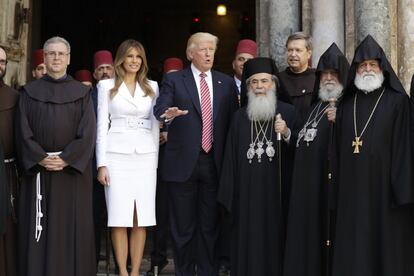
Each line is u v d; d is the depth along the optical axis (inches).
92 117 380.8
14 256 379.2
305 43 420.5
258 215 382.9
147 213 398.6
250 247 382.6
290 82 422.9
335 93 368.8
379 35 467.8
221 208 406.6
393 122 347.9
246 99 402.6
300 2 507.5
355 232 342.0
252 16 1155.3
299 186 368.8
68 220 375.9
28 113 374.6
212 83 407.8
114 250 410.0
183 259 401.7
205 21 1176.2
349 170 349.4
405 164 339.6
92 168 409.4
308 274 361.7
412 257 347.9
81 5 1132.5
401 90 354.0
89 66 1150.3
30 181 375.2
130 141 396.5
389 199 342.6
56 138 371.2
